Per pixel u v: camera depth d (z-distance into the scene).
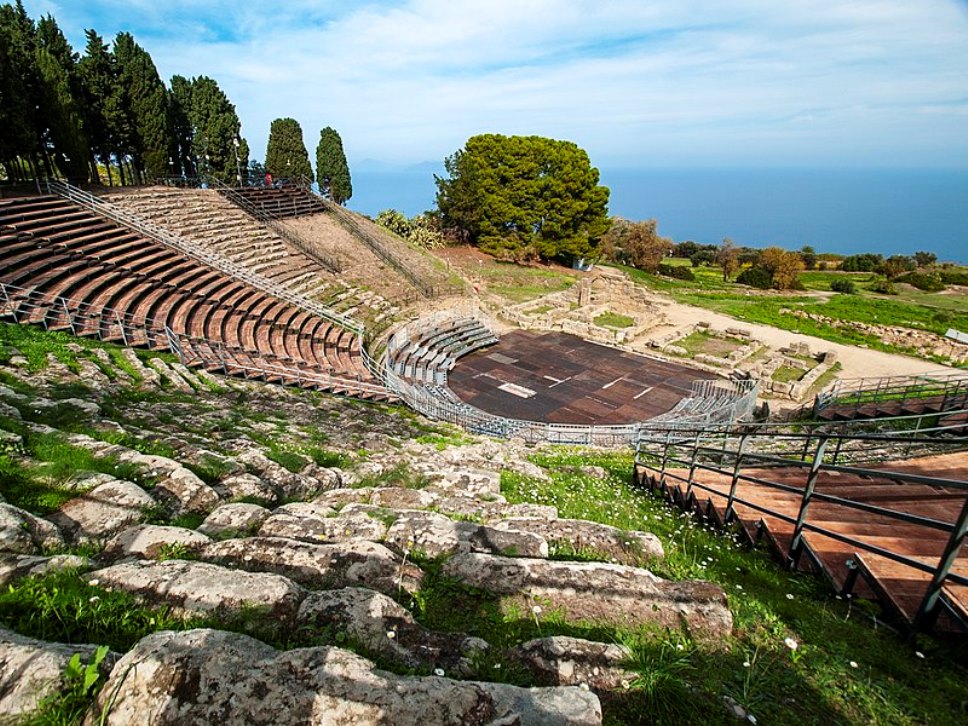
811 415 23.23
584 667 3.96
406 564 5.44
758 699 3.88
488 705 3.22
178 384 15.51
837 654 4.50
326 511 7.12
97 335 17.11
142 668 3.19
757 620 4.96
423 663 3.90
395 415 19.81
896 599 4.91
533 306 43.69
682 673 4.07
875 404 20.16
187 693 3.09
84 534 5.95
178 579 4.46
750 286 64.38
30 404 10.12
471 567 5.38
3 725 2.93
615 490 10.95
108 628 3.95
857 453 14.82
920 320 42.03
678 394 28.94
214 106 45.53
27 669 3.21
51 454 7.63
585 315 40.62
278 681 3.20
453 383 29.69
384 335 31.92
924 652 4.54
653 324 41.22
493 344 36.00
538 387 29.48
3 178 35.66
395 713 3.08
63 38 33.56
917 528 6.73
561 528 6.96
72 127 30.89
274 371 20.05
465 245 60.44
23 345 14.52
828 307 46.38
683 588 5.20
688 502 9.39
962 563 5.38
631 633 4.61
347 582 5.10
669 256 100.94
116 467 7.59
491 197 54.34
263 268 32.50
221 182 44.25
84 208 26.95
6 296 16.97
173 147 42.69
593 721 3.16
